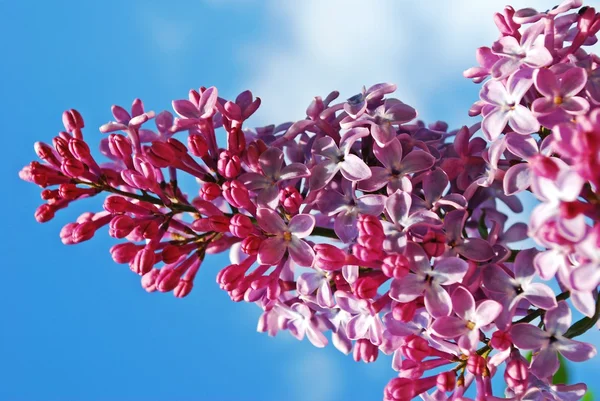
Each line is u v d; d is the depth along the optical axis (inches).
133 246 16.9
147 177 16.8
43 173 16.9
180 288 17.0
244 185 16.9
